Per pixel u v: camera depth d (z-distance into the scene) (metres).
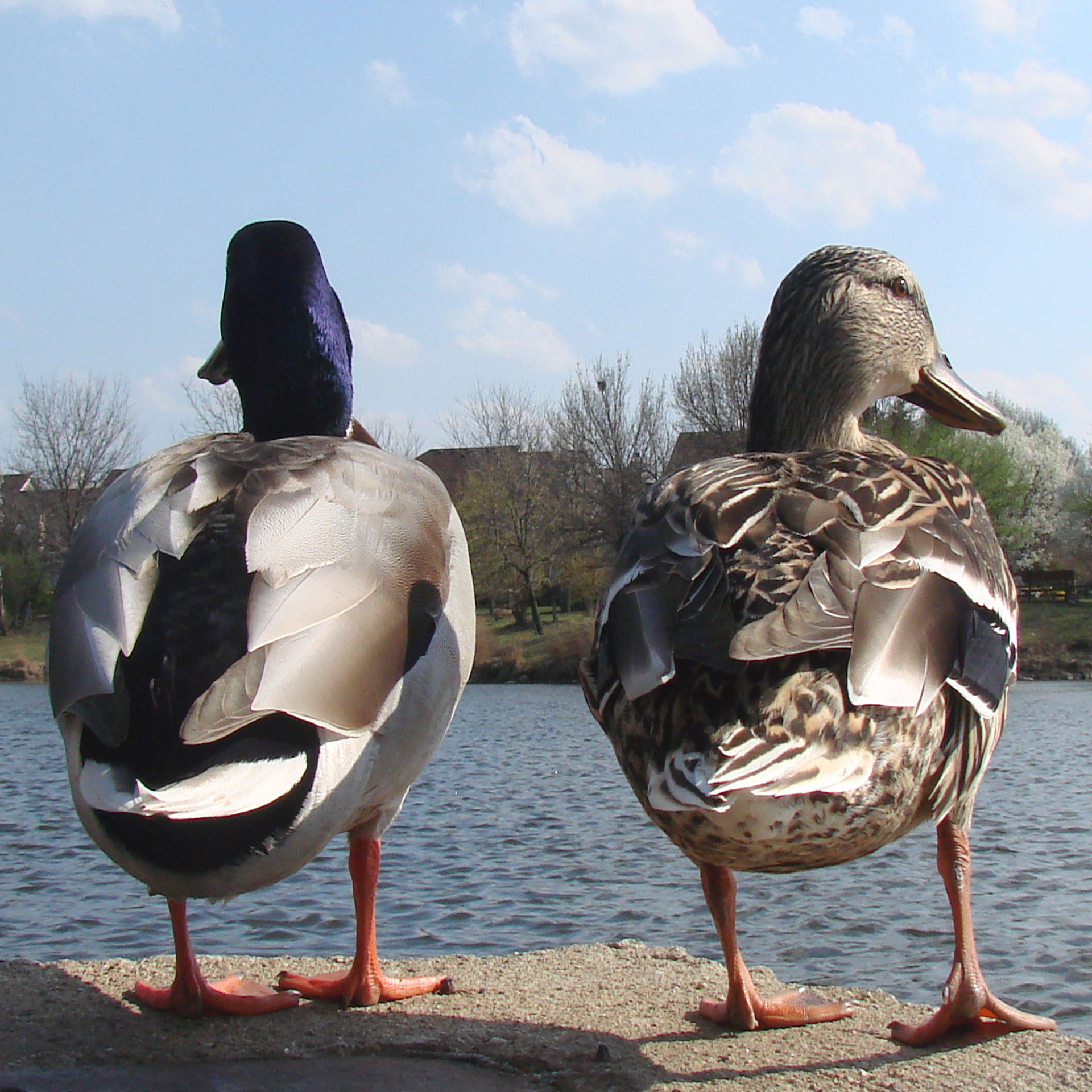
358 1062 0.65
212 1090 0.62
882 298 0.77
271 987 0.76
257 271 0.86
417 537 0.69
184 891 0.62
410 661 0.67
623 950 0.86
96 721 0.61
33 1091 0.61
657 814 0.61
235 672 0.61
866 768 0.57
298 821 0.62
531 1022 0.71
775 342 0.77
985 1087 0.62
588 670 0.66
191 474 0.68
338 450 0.71
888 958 1.30
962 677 0.60
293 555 0.65
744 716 0.56
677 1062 0.65
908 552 0.59
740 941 1.37
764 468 0.64
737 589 0.57
